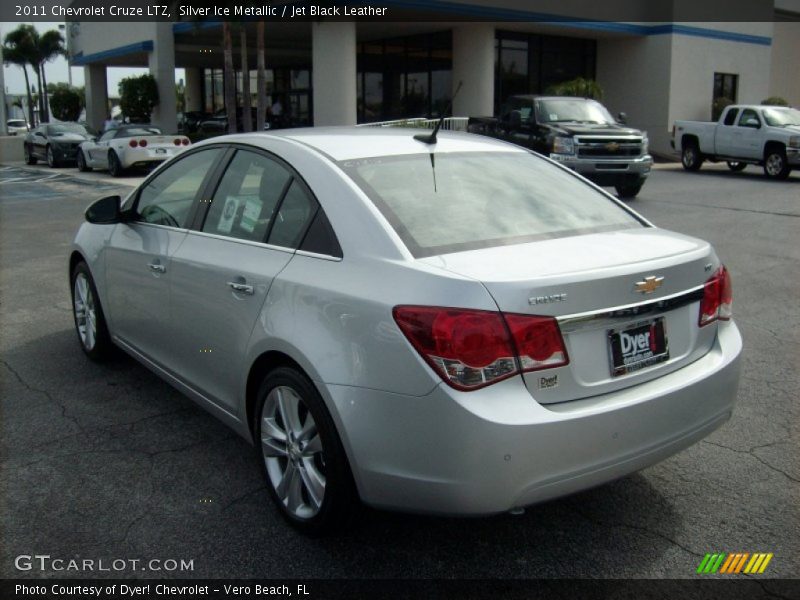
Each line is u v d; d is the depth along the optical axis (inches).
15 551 124.6
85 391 193.9
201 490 144.6
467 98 999.6
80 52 1498.5
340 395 113.7
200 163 168.7
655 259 121.0
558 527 133.3
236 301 138.5
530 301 106.1
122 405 185.3
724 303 134.5
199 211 161.5
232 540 128.3
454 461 104.5
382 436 109.9
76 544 126.7
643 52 1126.4
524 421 103.9
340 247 123.0
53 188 695.7
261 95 918.4
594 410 109.6
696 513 137.4
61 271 335.3
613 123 624.1
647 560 123.3
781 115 797.9
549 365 107.5
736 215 499.5
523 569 121.1
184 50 1237.1
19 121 2591.0
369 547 126.8
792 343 233.8
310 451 125.3
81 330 218.4
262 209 142.9
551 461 106.4
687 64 1125.7
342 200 127.3
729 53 1191.6
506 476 104.3
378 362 109.8
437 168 142.2
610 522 134.8
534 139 602.5
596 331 113.0
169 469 152.9
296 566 121.5
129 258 179.9
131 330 185.6
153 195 182.2
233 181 155.2
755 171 889.5
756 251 375.2
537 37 1087.6
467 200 134.0
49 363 214.8
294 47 1244.5
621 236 133.1
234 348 139.7
